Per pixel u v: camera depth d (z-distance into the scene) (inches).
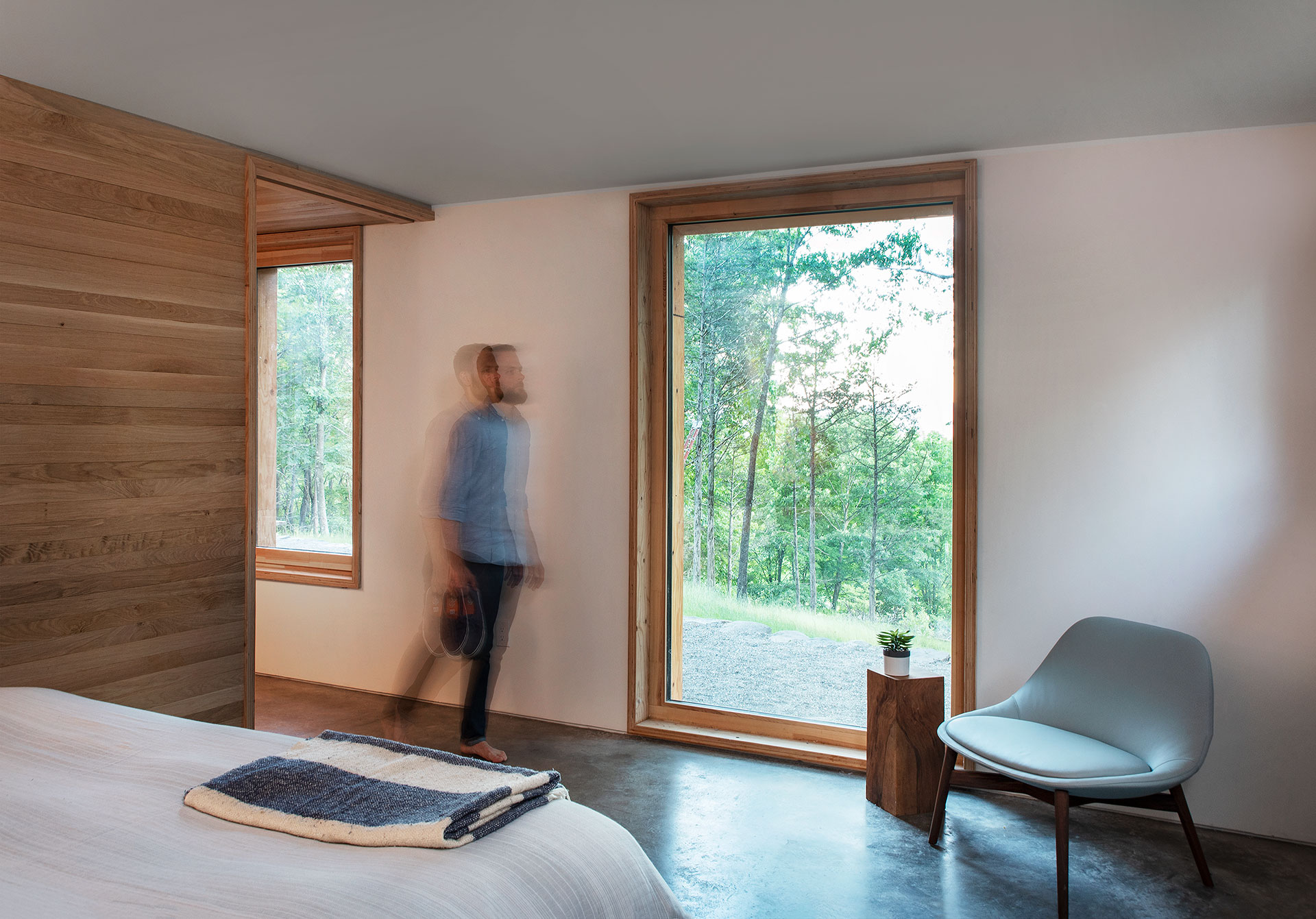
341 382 179.2
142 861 52.6
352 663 173.2
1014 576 125.4
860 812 118.0
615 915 55.0
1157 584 118.4
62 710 80.0
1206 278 116.1
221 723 126.6
